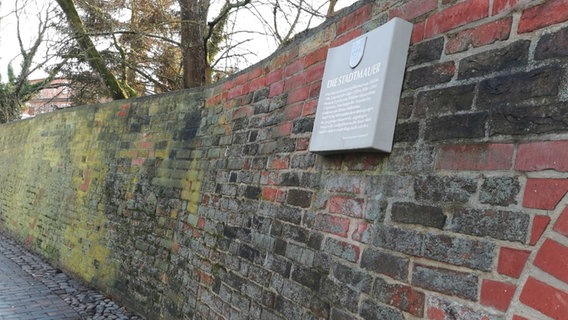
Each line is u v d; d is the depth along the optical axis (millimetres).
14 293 5109
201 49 7801
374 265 1860
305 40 2756
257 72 3309
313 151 2293
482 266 1417
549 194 1272
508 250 1350
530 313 1254
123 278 4793
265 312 2564
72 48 8719
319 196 2322
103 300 4922
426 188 1693
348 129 2053
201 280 3426
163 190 4410
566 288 1185
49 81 11344
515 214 1353
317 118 2324
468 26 1661
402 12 2014
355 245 1993
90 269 5508
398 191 1826
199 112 4176
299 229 2422
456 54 1692
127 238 4852
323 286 2139
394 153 1885
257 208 2896
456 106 1644
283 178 2688
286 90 2875
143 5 8562
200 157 3930
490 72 1537
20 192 8539
